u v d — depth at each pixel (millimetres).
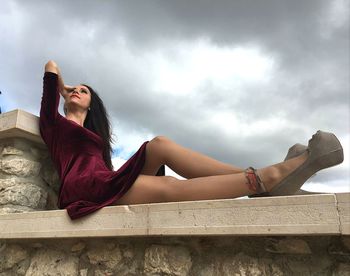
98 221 2266
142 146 2545
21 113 2943
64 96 3471
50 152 3062
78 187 2521
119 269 2230
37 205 3074
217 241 2049
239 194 2223
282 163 2209
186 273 2049
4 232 2619
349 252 1796
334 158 2098
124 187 2379
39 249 2578
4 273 2664
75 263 2389
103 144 3074
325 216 1719
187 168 2438
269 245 1941
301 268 1856
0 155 3084
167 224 2043
